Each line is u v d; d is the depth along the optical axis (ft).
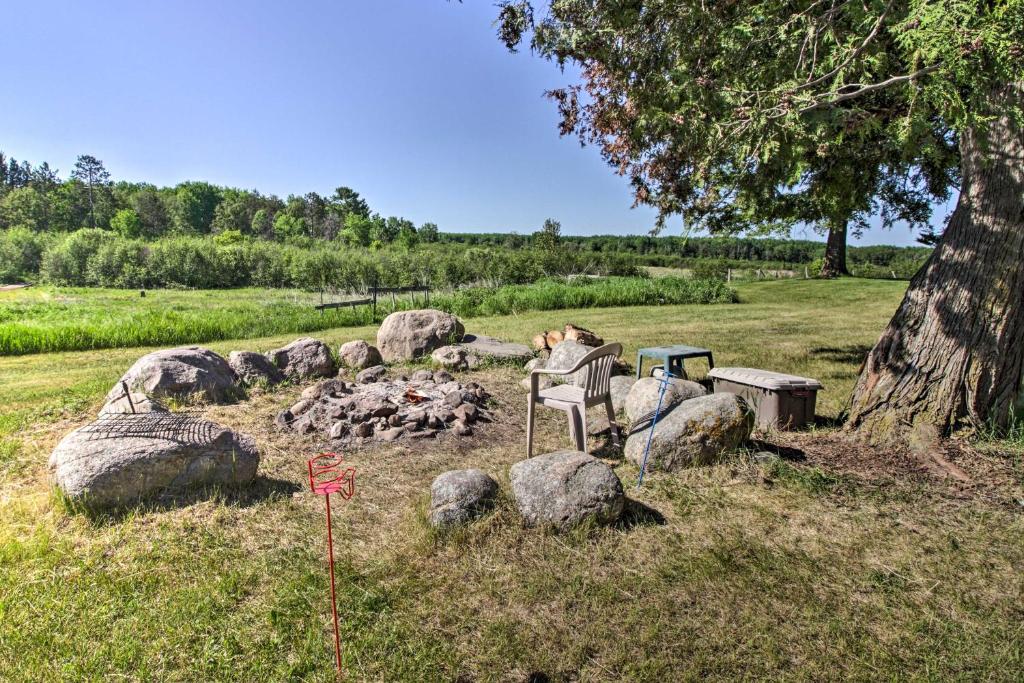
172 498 13.66
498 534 12.03
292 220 321.93
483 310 61.52
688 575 10.79
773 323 48.44
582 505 12.22
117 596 10.21
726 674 8.45
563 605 9.95
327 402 20.99
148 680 8.28
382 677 8.36
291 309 65.31
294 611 9.75
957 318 16.11
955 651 8.90
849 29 16.33
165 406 19.20
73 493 12.91
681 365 23.25
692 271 115.75
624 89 17.30
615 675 8.43
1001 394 16.28
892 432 16.56
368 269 126.62
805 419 18.48
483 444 18.20
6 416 20.76
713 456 15.16
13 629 9.32
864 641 9.10
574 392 16.57
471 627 9.43
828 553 11.55
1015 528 12.46
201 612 9.75
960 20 11.75
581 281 86.69
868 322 48.73
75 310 69.62
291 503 13.89
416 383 24.23
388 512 13.60
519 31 17.25
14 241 170.60
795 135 14.66
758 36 16.66
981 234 16.01
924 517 12.90
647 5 16.24
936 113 18.65
